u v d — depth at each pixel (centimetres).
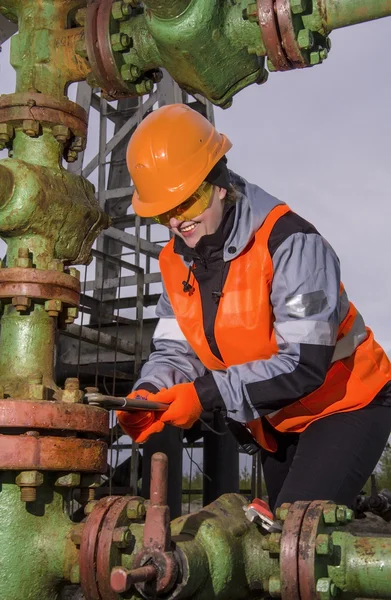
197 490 773
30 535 174
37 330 194
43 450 170
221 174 227
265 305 226
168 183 223
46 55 212
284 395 209
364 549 153
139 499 164
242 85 219
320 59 199
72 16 220
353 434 230
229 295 230
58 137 204
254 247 226
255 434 256
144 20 209
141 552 148
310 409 236
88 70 214
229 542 165
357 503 318
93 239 214
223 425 695
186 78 214
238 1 200
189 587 151
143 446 653
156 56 211
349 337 238
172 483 640
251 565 170
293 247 220
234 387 213
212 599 162
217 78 210
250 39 199
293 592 146
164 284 257
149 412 229
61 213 199
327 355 212
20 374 191
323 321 213
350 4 189
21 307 189
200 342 244
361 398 234
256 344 230
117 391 759
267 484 278
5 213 192
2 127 204
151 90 229
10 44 218
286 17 188
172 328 265
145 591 145
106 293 912
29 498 170
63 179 204
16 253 198
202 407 224
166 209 221
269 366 212
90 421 180
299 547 146
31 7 216
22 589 172
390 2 185
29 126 201
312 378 210
